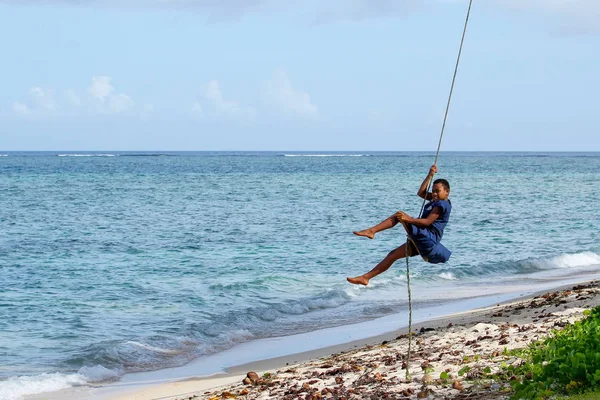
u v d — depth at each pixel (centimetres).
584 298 1625
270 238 3572
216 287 2275
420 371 1022
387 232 3912
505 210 5159
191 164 17225
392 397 894
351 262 2820
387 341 1395
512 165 17025
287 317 1898
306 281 2402
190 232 3822
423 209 929
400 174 11506
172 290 2244
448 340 1272
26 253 3047
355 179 9812
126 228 4016
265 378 1174
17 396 1223
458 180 9631
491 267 2684
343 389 975
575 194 6869
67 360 1461
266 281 2377
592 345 850
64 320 1830
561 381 800
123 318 1856
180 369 1405
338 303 2067
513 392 830
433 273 2550
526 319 1431
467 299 2053
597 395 728
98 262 2814
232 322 1803
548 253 3106
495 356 1038
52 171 12019
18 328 1742
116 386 1285
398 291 2256
